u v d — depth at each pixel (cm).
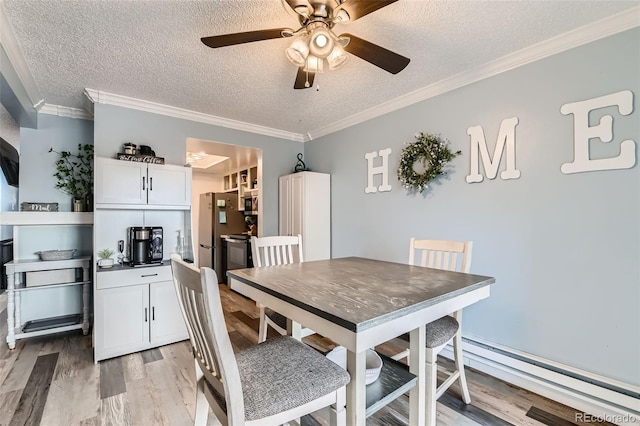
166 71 229
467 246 180
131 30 179
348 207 346
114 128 277
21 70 217
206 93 270
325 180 365
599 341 176
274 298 129
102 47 196
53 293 298
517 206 209
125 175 257
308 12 141
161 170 275
